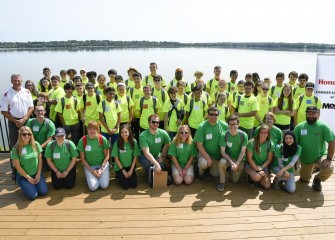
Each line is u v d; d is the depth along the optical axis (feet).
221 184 15.30
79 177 16.85
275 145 16.19
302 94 19.86
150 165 16.40
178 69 23.12
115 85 24.34
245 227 12.19
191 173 16.10
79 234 11.68
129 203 13.99
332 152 15.11
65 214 13.04
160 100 20.40
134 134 21.33
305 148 15.52
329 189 15.48
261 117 20.21
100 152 15.70
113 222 12.47
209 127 16.08
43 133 16.62
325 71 19.06
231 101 21.76
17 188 15.52
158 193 15.01
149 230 11.94
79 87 19.81
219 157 16.61
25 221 12.53
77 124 19.13
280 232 11.89
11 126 16.42
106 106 17.70
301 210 13.48
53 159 15.05
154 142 16.16
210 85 25.34
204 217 12.87
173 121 19.07
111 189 15.44
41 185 14.62
